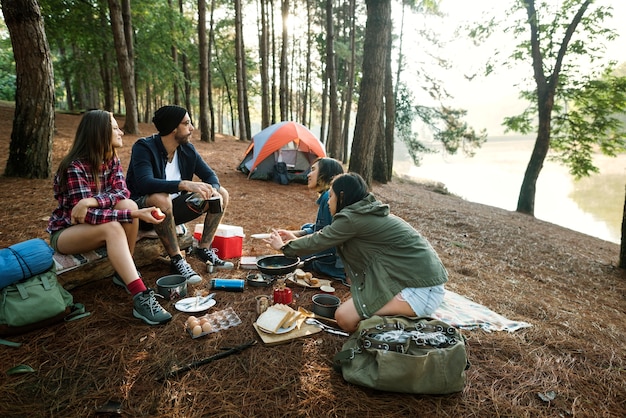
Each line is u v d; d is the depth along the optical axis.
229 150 12.41
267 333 2.28
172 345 2.17
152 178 2.83
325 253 3.32
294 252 2.41
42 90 5.35
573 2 9.83
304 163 8.87
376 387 1.85
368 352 1.93
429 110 15.90
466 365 1.91
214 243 3.56
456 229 6.50
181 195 3.14
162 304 2.59
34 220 3.90
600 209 16.34
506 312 3.05
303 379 1.97
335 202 2.41
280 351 2.18
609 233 12.35
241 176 8.48
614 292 4.24
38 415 1.64
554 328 2.82
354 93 18.80
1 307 2.08
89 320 2.35
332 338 2.35
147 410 1.70
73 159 2.37
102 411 1.67
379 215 2.27
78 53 17.08
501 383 2.07
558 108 11.06
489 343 2.45
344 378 1.95
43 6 10.60
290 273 3.04
